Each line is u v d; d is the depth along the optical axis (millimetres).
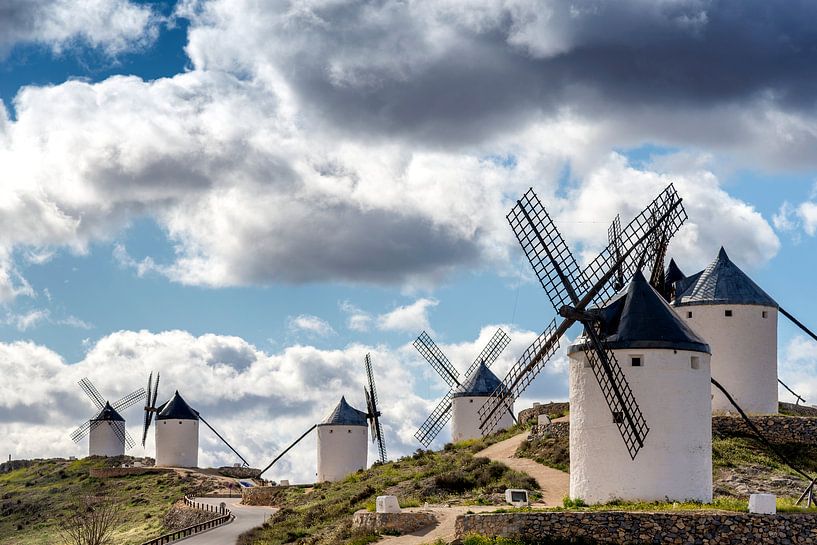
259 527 61625
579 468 47469
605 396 46469
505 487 55469
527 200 51688
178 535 62438
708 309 63000
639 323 46812
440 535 43594
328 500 64250
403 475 65188
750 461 54531
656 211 52812
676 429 45969
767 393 62719
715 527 40031
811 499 44594
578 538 40688
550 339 50406
